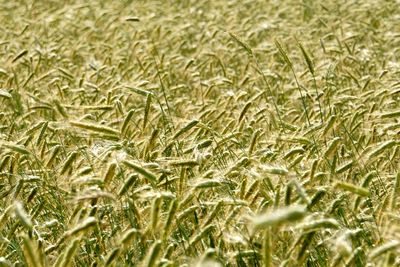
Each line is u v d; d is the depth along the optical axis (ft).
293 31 45.70
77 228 14.74
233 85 33.81
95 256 17.10
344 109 27.99
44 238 18.34
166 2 70.23
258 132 21.07
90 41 48.70
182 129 20.81
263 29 44.80
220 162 20.44
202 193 17.99
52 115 28.58
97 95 30.78
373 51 38.96
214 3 63.87
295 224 14.11
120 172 17.35
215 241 16.25
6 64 35.17
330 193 17.25
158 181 18.15
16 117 30.66
